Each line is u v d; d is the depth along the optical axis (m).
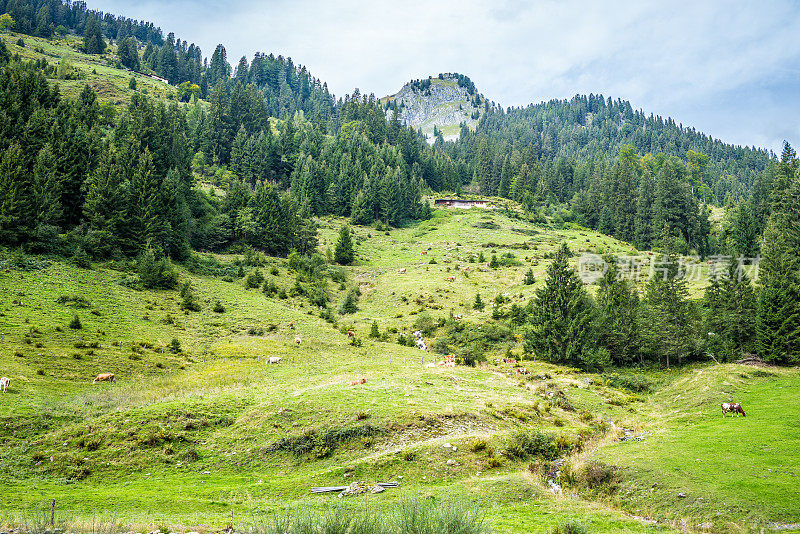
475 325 90.88
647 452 33.22
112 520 20.77
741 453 30.81
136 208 100.44
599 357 68.69
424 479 30.14
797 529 21.94
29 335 55.31
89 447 32.66
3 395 38.94
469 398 45.84
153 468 31.77
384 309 106.94
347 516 18.27
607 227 192.38
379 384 48.22
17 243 82.56
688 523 24.02
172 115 146.50
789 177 116.19
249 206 137.62
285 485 28.95
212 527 21.06
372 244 163.88
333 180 196.88
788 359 59.97
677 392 55.44
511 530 21.69
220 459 33.53
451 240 169.62
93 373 49.78
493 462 32.75
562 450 36.28
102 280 81.81
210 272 107.69
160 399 42.97
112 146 116.31
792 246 85.38
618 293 78.38
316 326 84.44
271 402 41.53
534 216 198.88
